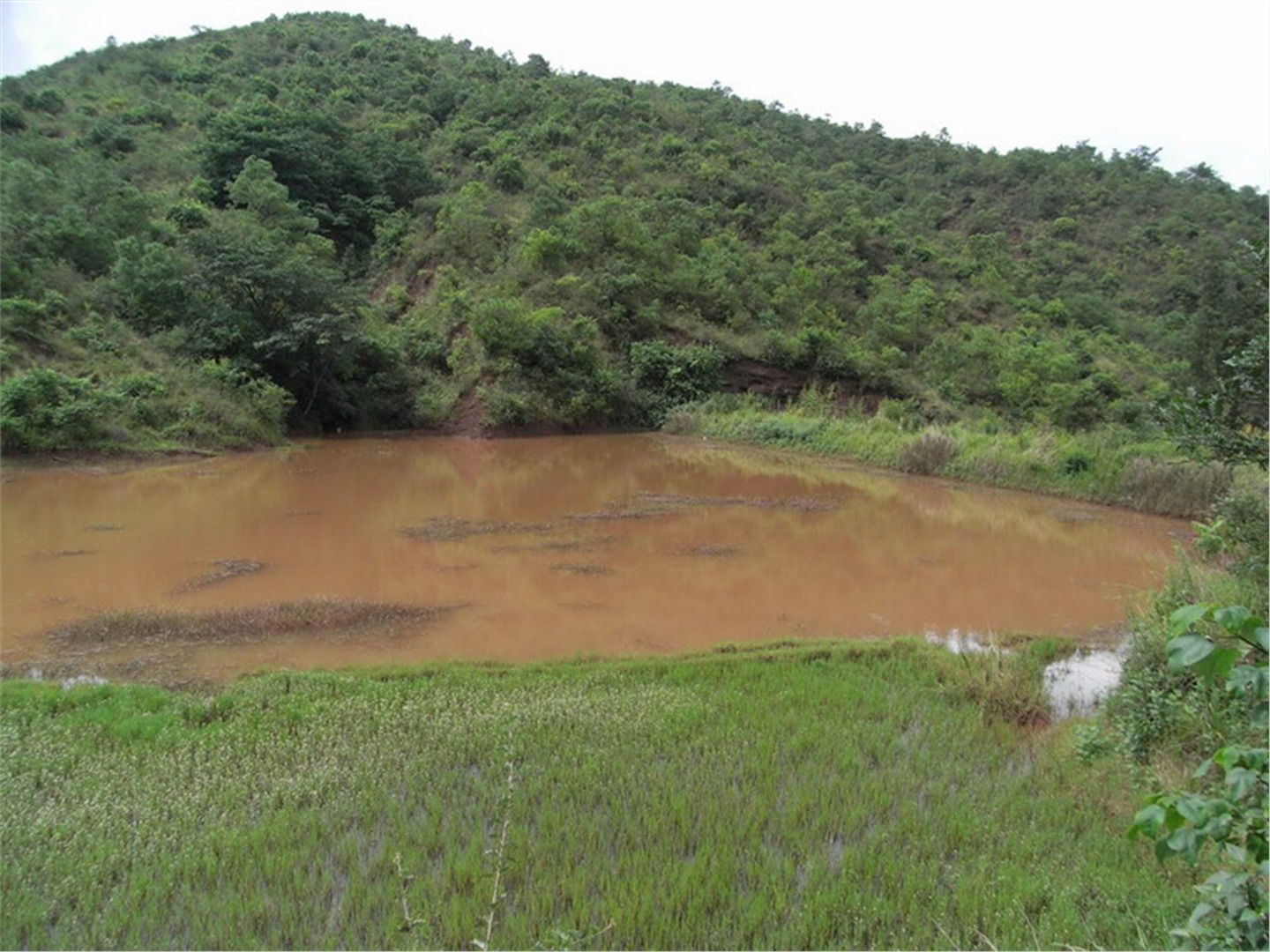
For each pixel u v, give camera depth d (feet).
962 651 30.30
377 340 90.48
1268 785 7.21
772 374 105.81
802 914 15.03
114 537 43.37
